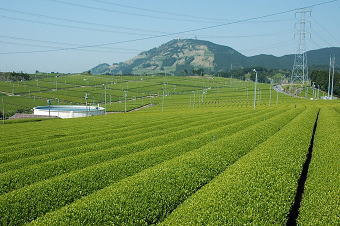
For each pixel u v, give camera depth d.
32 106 168.38
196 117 91.19
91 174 29.44
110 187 24.44
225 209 18.86
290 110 91.94
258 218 18.06
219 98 193.12
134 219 19.95
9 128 79.31
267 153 33.12
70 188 26.34
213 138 46.84
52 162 35.12
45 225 18.31
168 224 17.67
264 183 23.12
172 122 77.88
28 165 36.66
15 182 29.25
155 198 22.50
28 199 23.58
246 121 69.50
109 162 33.75
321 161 30.70
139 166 33.12
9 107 161.00
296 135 44.56
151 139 49.59
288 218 20.92
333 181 24.25
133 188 23.70
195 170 28.91
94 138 55.09
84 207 20.45
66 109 150.12
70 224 18.48
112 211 19.98
